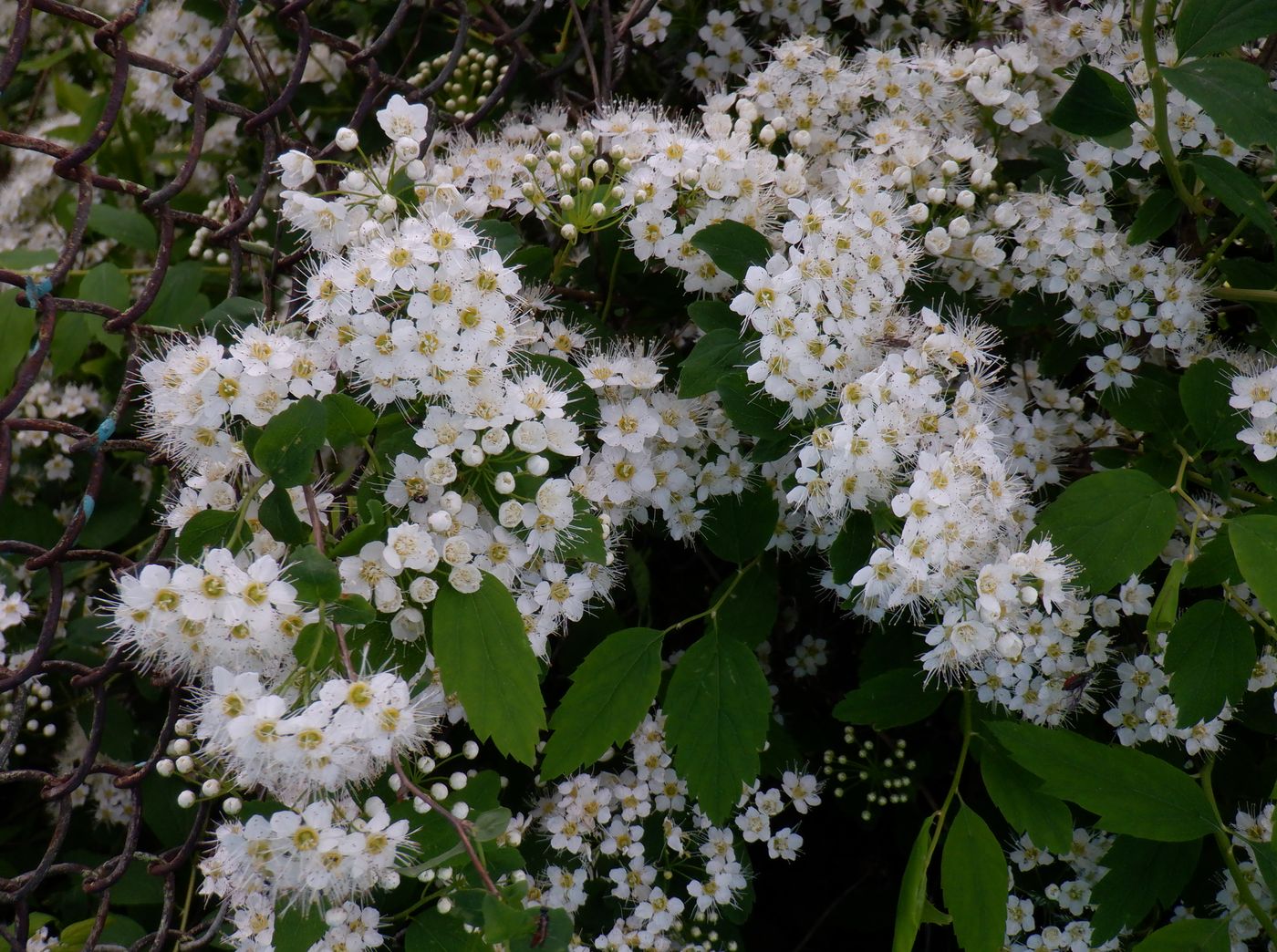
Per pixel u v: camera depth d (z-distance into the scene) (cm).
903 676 44
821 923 52
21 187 62
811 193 45
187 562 39
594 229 44
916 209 44
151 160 58
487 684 38
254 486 39
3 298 52
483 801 41
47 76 64
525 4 53
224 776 39
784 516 46
